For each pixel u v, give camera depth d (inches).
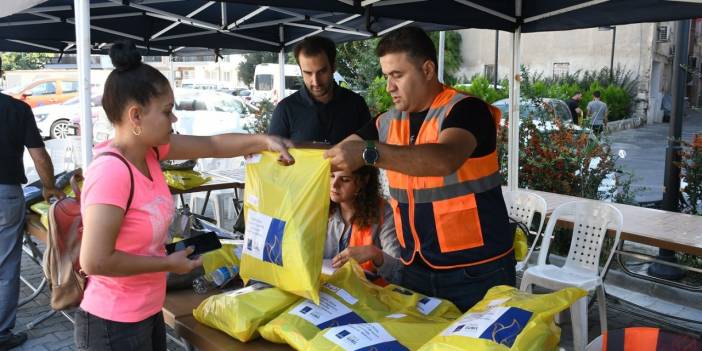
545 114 231.5
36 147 137.3
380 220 91.7
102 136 250.8
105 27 237.9
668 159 186.2
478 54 992.2
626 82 804.0
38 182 161.5
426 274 76.4
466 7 162.4
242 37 245.1
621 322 154.4
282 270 63.4
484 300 59.3
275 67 776.9
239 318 64.2
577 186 216.4
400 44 69.8
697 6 133.4
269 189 66.3
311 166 64.4
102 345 63.0
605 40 842.2
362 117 133.8
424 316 65.5
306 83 126.6
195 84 1033.5
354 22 207.5
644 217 149.6
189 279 85.8
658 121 816.3
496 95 407.8
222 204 218.1
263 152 69.4
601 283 131.1
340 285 68.3
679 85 182.7
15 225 138.7
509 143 182.5
